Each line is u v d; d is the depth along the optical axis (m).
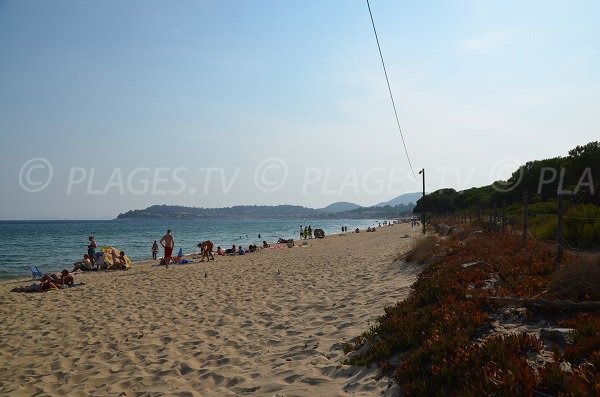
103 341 8.70
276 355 6.96
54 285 16.23
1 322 10.82
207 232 88.00
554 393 3.68
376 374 5.18
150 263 27.11
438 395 4.07
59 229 101.06
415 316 6.78
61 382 6.54
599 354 4.07
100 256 23.58
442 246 15.30
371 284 12.91
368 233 62.88
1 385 6.51
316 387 5.22
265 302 11.78
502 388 3.70
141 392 5.93
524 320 5.82
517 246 11.98
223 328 9.20
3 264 29.33
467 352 4.60
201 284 16.00
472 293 7.14
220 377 6.19
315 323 8.83
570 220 14.66
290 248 36.62
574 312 5.77
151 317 10.68
